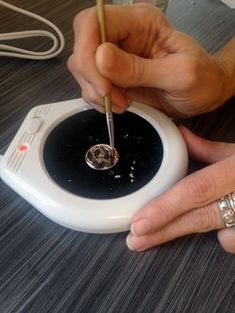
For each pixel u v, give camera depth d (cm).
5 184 19
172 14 33
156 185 17
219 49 28
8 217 18
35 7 34
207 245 17
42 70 27
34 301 15
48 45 29
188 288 15
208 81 21
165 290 15
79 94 25
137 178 17
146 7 20
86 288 15
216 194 16
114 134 19
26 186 17
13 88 25
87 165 18
